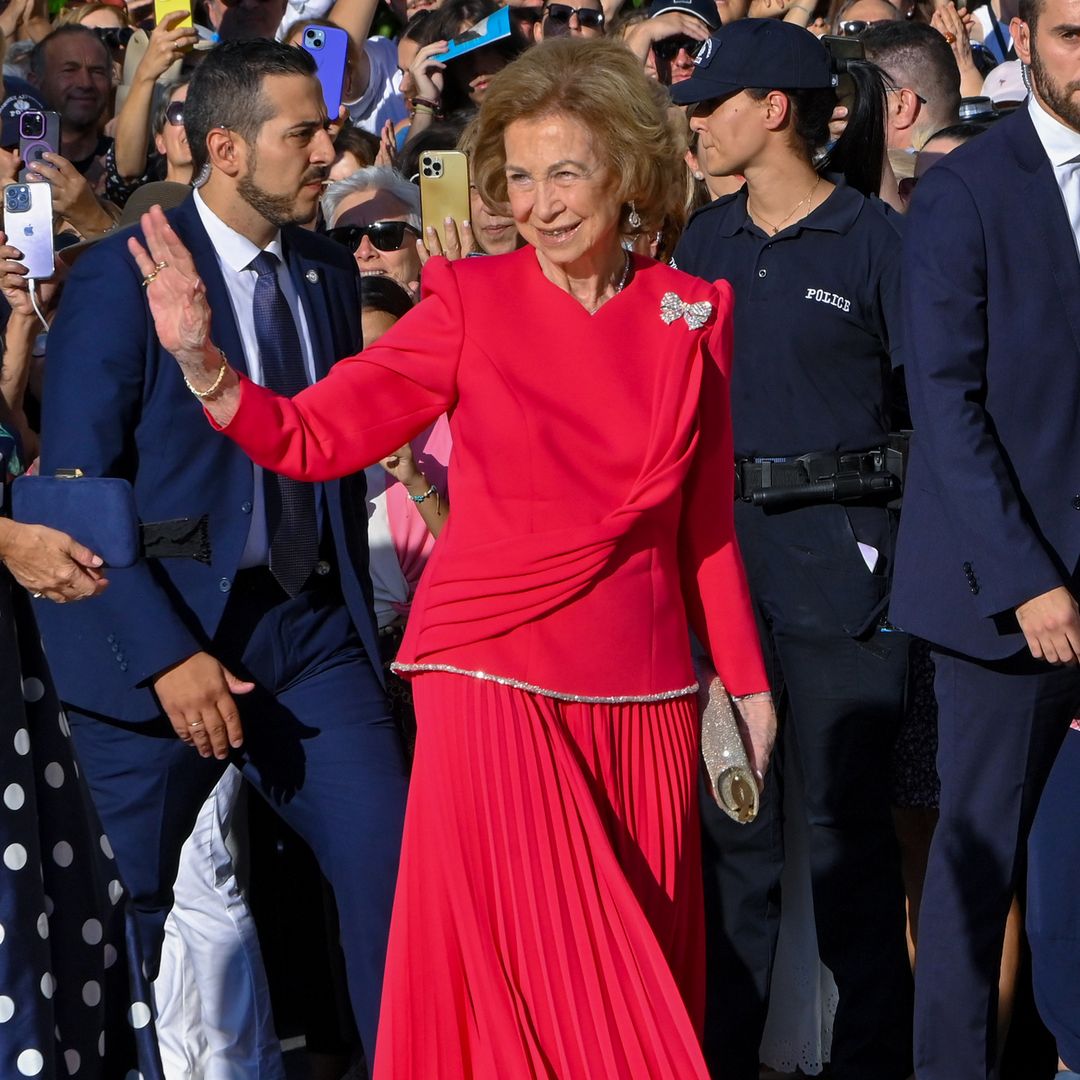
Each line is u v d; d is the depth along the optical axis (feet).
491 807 40.09
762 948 56.75
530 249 42.63
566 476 40.63
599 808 41.16
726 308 43.09
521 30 84.23
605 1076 39.11
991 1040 52.85
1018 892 57.98
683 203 43.06
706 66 57.67
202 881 53.42
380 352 40.96
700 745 43.29
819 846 57.72
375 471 59.31
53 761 44.29
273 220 50.78
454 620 40.68
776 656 58.54
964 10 97.81
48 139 64.85
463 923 40.19
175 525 48.42
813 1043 60.59
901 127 75.36
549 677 40.55
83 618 49.49
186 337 38.42
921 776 58.34
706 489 43.06
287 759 50.75
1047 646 48.67
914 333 50.26
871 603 56.59
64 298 49.37
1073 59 48.70
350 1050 59.67
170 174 69.82
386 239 66.95
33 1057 41.98
